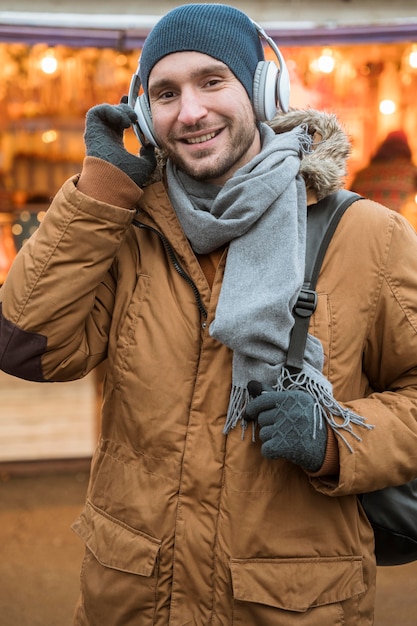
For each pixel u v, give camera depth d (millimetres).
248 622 1440
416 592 3174
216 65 1494
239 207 1453
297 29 3359
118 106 1504
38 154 4680
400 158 4285
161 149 1619
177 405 1482
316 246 1501
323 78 4121
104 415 1614
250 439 1444
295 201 1467
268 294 1392
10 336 1500
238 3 3762
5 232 4480
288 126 1675
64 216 1466
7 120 4594
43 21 3402
